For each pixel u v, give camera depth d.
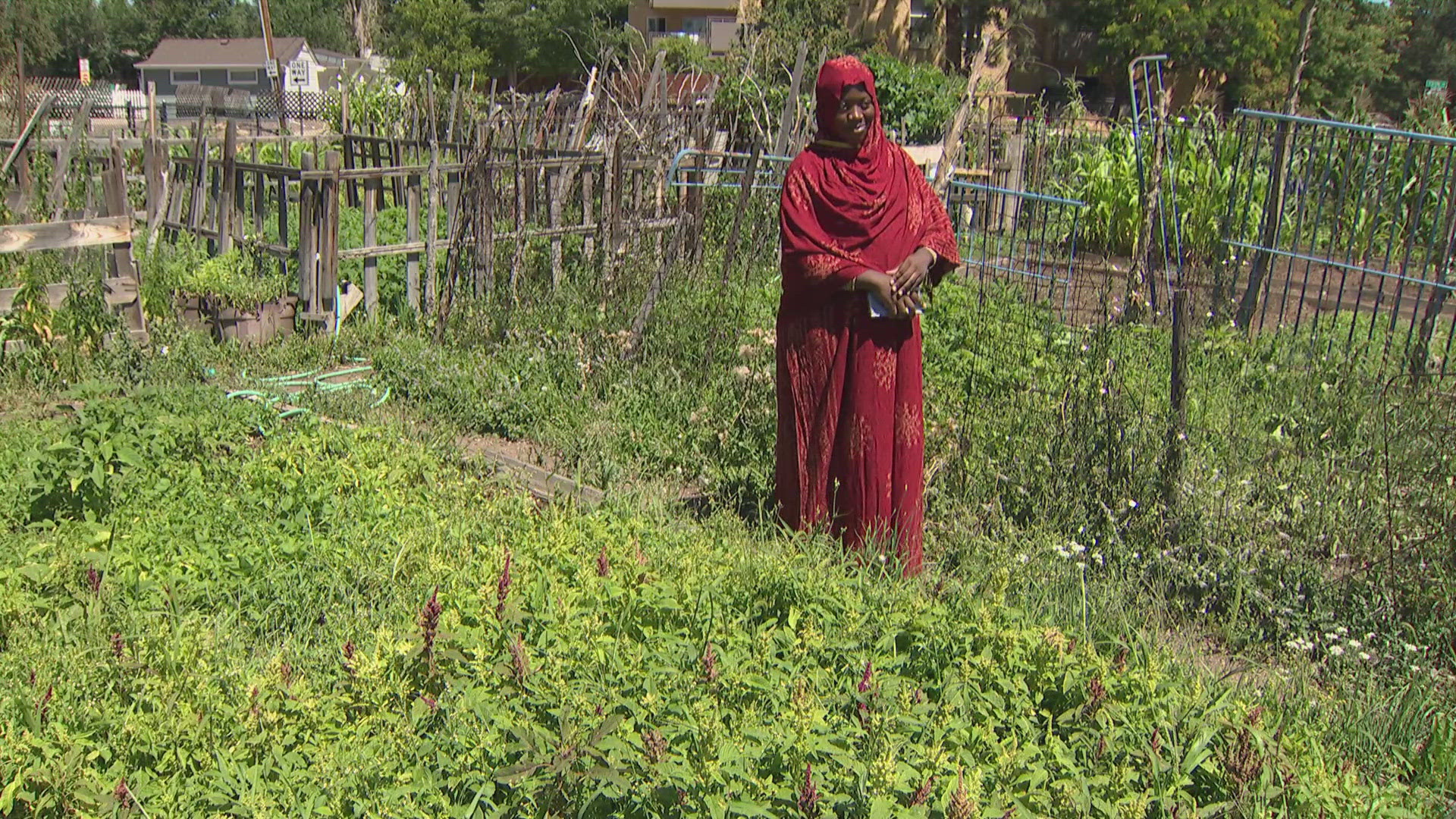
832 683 3.87
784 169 11.43
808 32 24.69
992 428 6.57
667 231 10.65
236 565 4.96
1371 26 36.38
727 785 3.18
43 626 4.32
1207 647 5.07
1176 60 37.31
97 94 44.53
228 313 9.08
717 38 43.28
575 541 4.93
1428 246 8.21
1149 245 7.07
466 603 4.30
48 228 8.04
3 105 19.86
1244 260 10.63
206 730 3.60
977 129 14.24
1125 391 6.64
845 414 5.38
